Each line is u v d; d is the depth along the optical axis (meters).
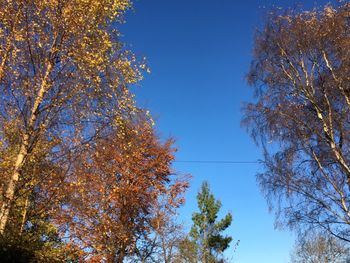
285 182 17.75
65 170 12.99
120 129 12.95
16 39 11.80
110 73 12.63
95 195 17.73
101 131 12.75
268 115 18.97
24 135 12.12
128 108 12.88
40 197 13.98
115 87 12.55
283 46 19.83
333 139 17.42
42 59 12.38
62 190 13.52
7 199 11.54
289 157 18.00
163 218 21.00
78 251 17.36
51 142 12.49
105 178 18.16
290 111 18.48
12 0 12.14
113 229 18.28
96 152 13.55
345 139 17.11
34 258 11.20
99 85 12.34
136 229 20.31
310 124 18.31
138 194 19.94
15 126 12.35
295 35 19.66
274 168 18.33
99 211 17.95
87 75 12.23
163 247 20.88
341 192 17.02
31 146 12.19
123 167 18.92
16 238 11.12
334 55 18.66
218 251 31.61
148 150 20.88
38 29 12.34
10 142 12.68
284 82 19.56
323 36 18.89
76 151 12.74
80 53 12.16
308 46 19.22
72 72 12.35
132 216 19.98
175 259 21.62
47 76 12.28
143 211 20.83
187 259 24.06
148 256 20.47
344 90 17.91
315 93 18.67
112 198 18.31
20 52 12.23
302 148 18.12
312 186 17.44
